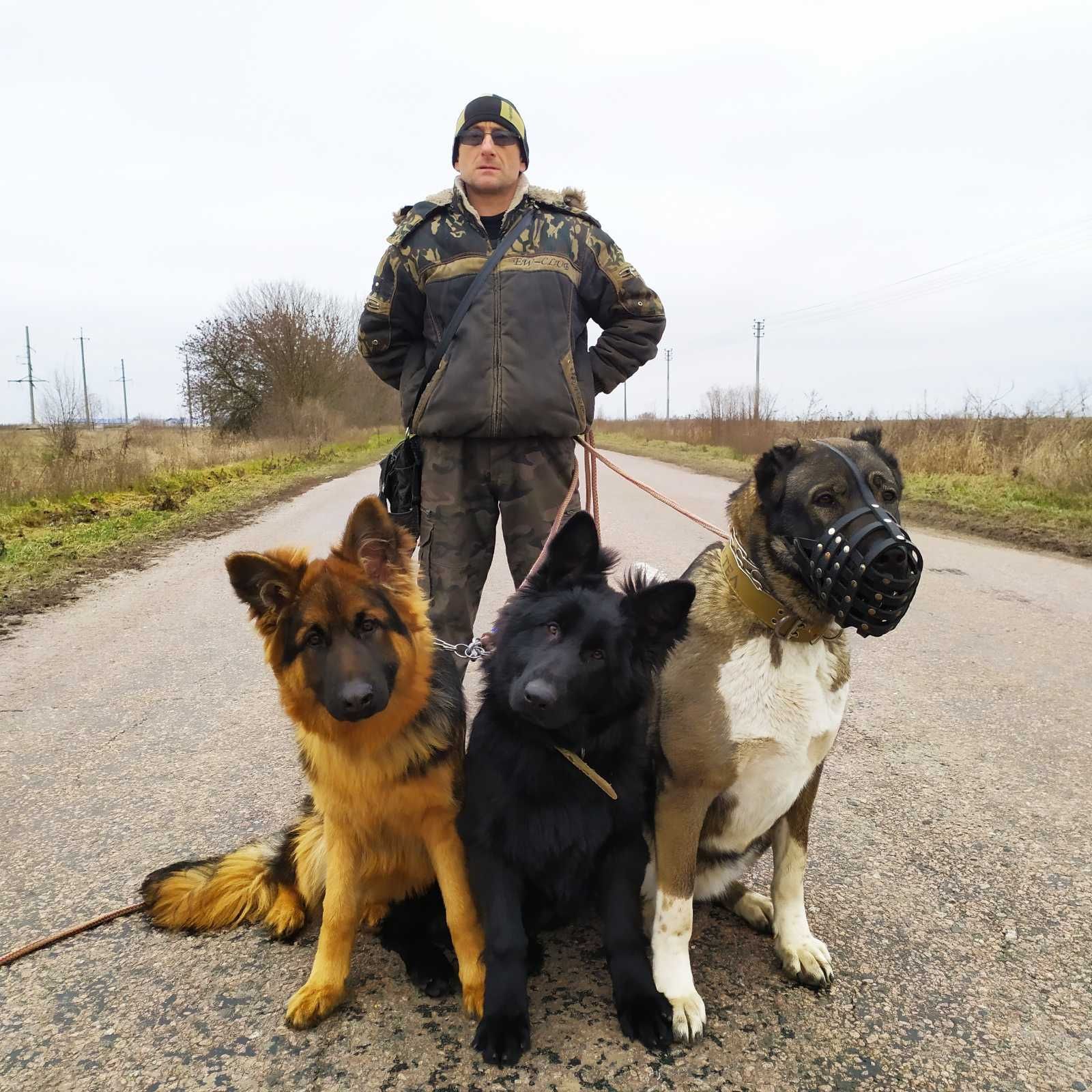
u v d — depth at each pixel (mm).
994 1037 2578
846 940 3078
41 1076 2426
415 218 4008
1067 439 16031
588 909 3055
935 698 5594
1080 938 3068
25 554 10688
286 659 2902
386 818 2910
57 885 3447
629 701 2875
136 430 30453
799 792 2887
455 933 2859
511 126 3891
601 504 15469
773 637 2797
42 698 5699
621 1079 2422
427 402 3990
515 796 2795
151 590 9133
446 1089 2387
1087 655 6480
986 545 11289
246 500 16984
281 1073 2445
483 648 3283
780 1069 2453
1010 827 3896
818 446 2801
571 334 4012
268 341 38438
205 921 3168
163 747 4855
